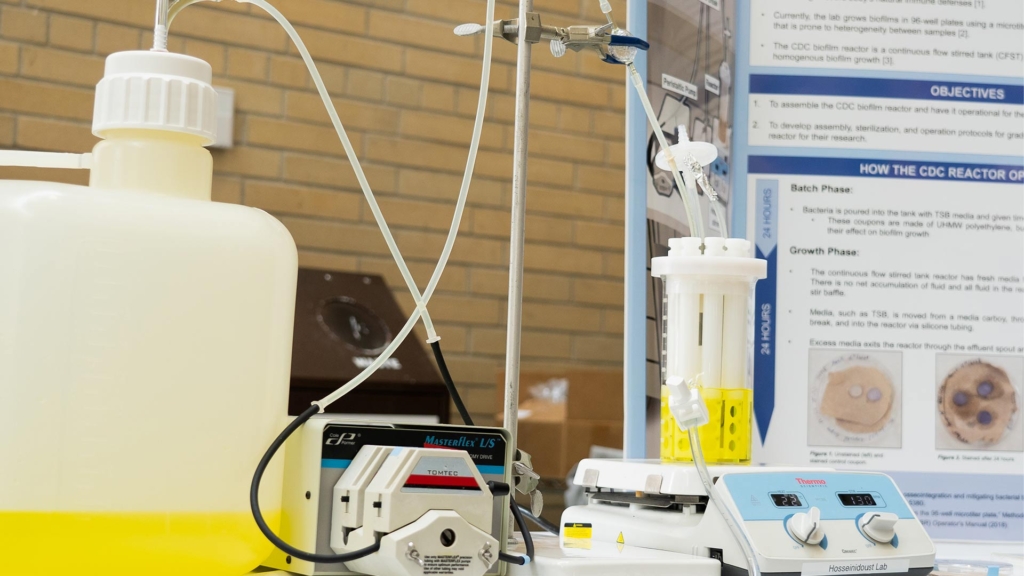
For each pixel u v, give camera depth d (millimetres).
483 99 792
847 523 771
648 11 1109
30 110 3158
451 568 604
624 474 862
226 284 653
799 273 1182
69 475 593
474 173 3814
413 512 606
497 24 843
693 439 776
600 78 4066
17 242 599
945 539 1175
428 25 3766
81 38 3236
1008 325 1205
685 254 864
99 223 615
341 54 3615
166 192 659
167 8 688
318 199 3559
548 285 3926
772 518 747
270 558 706
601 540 866
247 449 653
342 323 2939
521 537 854
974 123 1220
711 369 855
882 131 1206
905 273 1194
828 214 1192
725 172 1175
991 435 1189
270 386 672
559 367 3904
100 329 608
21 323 592
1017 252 1212
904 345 1187
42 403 591
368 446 657
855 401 1174
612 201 4066
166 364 625
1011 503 1186
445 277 3740
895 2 1224
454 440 688
